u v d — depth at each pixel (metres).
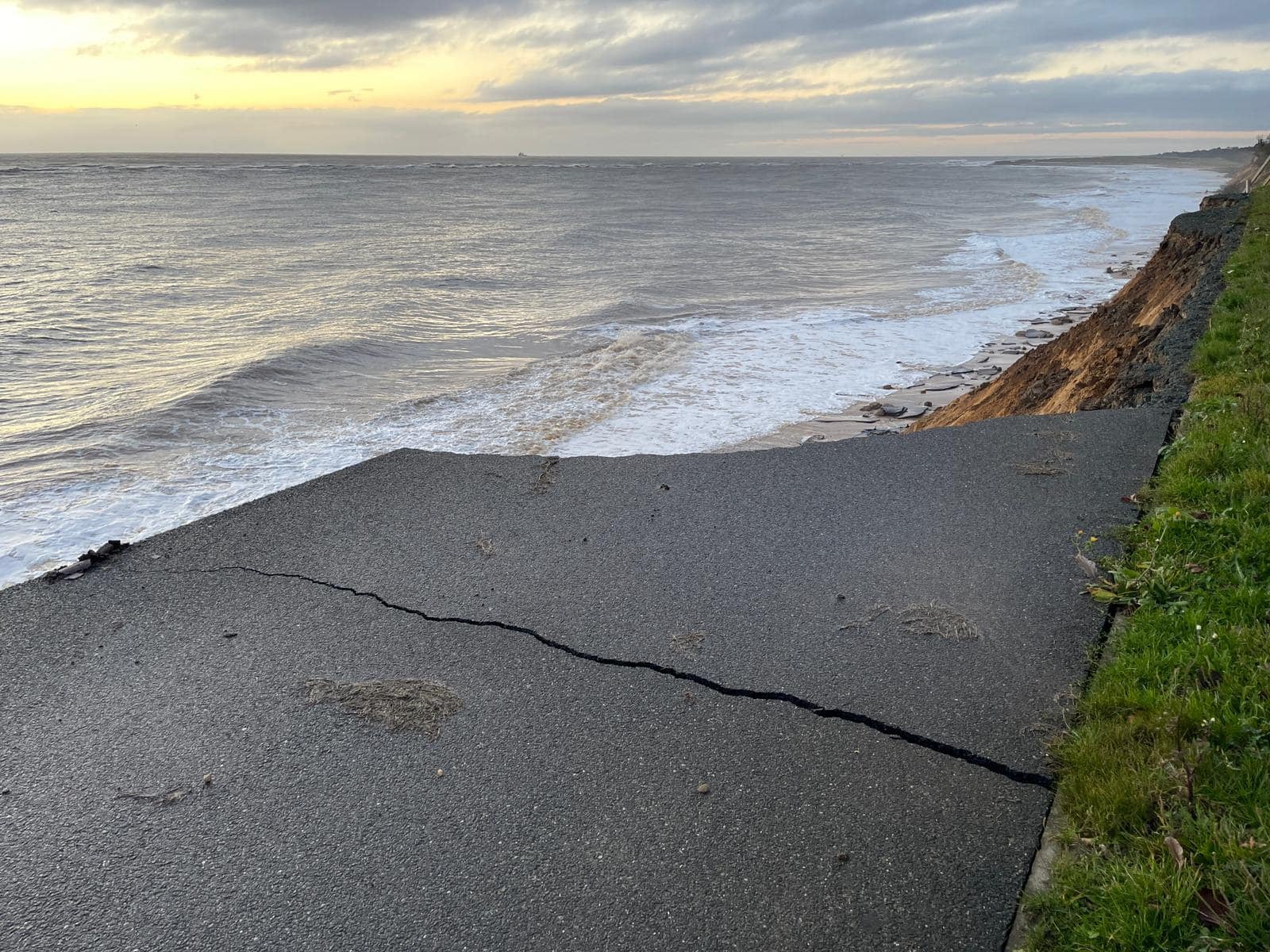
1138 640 3.40
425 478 6.12
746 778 2.95
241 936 2.42
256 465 9.38
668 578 4.48
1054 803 2.74
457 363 15.14
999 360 15.24
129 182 82.69
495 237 38.91
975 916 2.35
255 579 4.68
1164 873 2.24
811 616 4.01
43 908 2.54
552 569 4.65
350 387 13.25
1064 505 5.00
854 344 16.75
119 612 4.38
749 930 2.35
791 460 6.14
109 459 9.60
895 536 4.81
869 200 71.38
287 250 33.50
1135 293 16.50
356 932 2.41
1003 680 3.41
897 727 3.17
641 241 37.66
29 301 20.73
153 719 3.47
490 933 2.39
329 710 3.47
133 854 2.75
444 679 3.65
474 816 2.84
